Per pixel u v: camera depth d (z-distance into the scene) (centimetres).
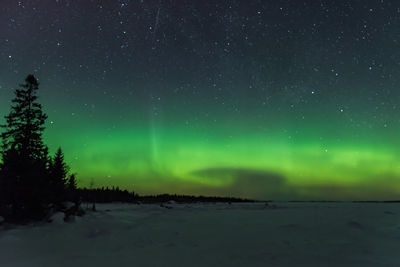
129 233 1414
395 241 1195
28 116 1922
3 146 1839
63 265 786
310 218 2386
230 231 1538
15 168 1752
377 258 869
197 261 831
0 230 1342
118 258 874
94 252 979
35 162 1833
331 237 1311
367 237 1307
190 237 1330
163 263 809
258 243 1156
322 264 793
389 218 2336
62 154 2112
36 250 991
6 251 959
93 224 1603
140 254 938
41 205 1795
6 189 1688
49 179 1947
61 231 1342
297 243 1155
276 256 900
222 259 859
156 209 3638
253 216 2627
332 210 3912
